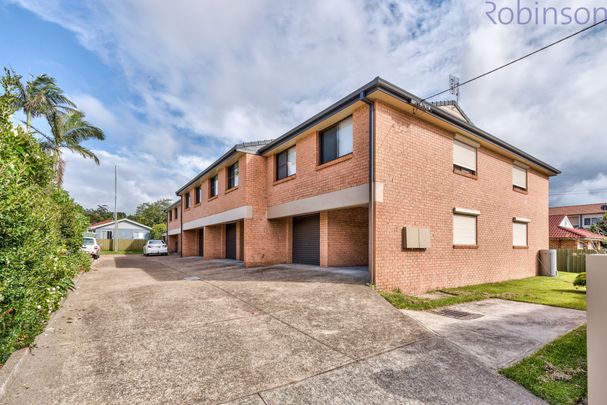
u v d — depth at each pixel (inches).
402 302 262.2
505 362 143.4
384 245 306.7
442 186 377.7
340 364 138.8
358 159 335.9
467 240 411.8
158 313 219.0
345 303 241.8
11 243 126.7
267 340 166.7
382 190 310.8
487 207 452.4
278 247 522.6
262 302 245.9
